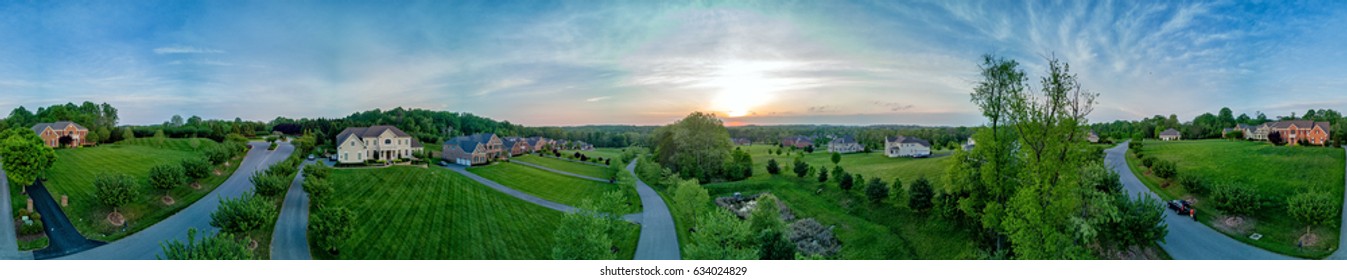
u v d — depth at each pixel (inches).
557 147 5762.8
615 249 1470.2
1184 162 2119.8
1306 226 1328.7
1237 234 1375.5
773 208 1359.5
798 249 1540.4
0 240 1269.7
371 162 2600.9
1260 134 2785.4
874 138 5162.4
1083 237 970.7
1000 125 1217.4
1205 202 1621.6
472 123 6230.3
